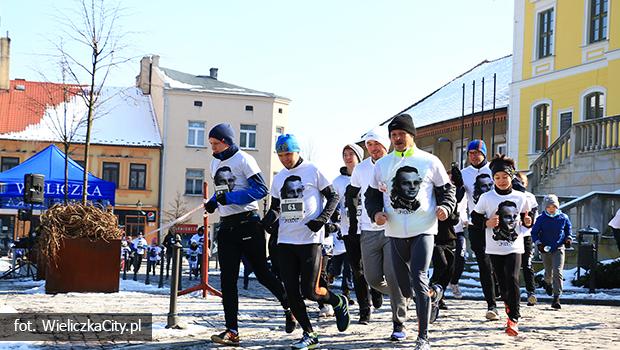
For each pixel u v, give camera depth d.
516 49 29.80
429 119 37.75
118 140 49.50
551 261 12.71
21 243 17.88
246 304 12.23
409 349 6.83
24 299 11.65
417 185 6.66
